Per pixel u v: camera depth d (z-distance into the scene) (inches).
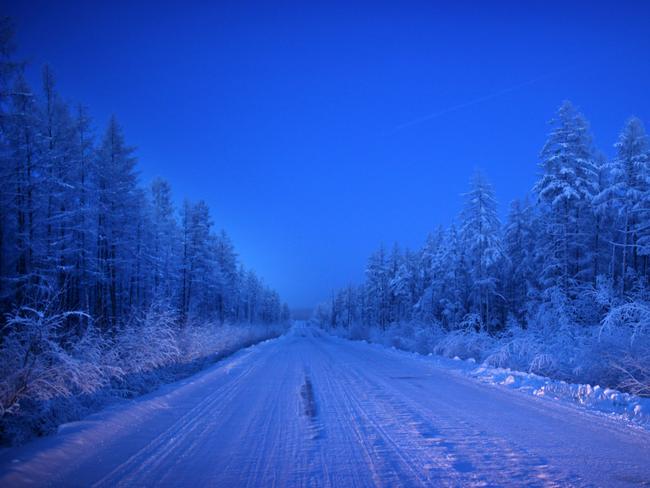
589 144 958.4
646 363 350.6
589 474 170.6
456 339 749.9
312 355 873.5
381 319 2383.1
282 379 492.1
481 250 1139.9
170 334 556.1
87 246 828.6
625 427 243.3
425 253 1841.8
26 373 258.7
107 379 358.0
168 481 172.4
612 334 416.5
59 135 706.2
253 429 257.8
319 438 234.8
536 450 202.8
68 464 196.2
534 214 1268.5
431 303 1513.3
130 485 168.4
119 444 229.0
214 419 287.0
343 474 177.2
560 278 883.4
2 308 562.6
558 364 459.5
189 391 410.9
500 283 1295.5
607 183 1056.2
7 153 571.5
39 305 472.4
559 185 906.1
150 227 1155.3
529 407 305.0
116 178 916.6
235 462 195.6
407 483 165.2
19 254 615.5
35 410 255.6
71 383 305.4
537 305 1014.4
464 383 435.8
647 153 893.8
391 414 292.4
